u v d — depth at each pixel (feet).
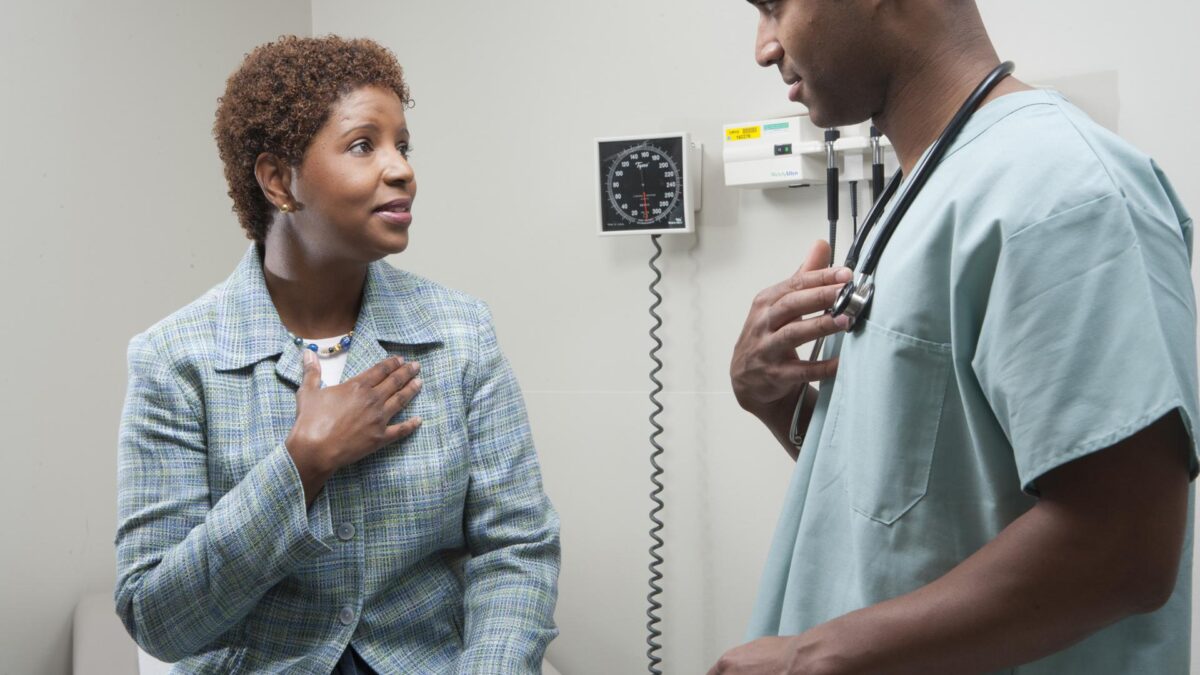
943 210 2.67
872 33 2.86
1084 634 2.36
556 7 7.32
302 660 4.06
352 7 8.30
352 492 4.17
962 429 2.70
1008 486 2.65
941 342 2.69
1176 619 2.73
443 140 7.85
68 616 7.13
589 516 7.41
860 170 6.08
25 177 6.88
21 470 6.88
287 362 4.26
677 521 7.06
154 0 7.60
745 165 6.31
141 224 7.54
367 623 4.21
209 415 4.17
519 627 4.24
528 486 4.61
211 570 3.87
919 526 2.74
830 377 3.31
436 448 4.32
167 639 3.99
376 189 4.09
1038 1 5.60
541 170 7.45
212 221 8.01
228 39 8.07
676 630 7.11
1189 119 5.21
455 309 4.66
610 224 6.81
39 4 6.95
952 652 2.42
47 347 7.01
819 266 3.58
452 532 4.50
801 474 3.26
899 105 2.98
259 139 4.18
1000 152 2.61
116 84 7.38
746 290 6.70
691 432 6.97
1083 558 2.29
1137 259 2.32
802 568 3.07
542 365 7.52
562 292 7.42
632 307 7.15
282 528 3.89
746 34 6.59
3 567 6.79
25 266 6.89
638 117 7.02
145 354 4.24
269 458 3.97
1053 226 2.39
